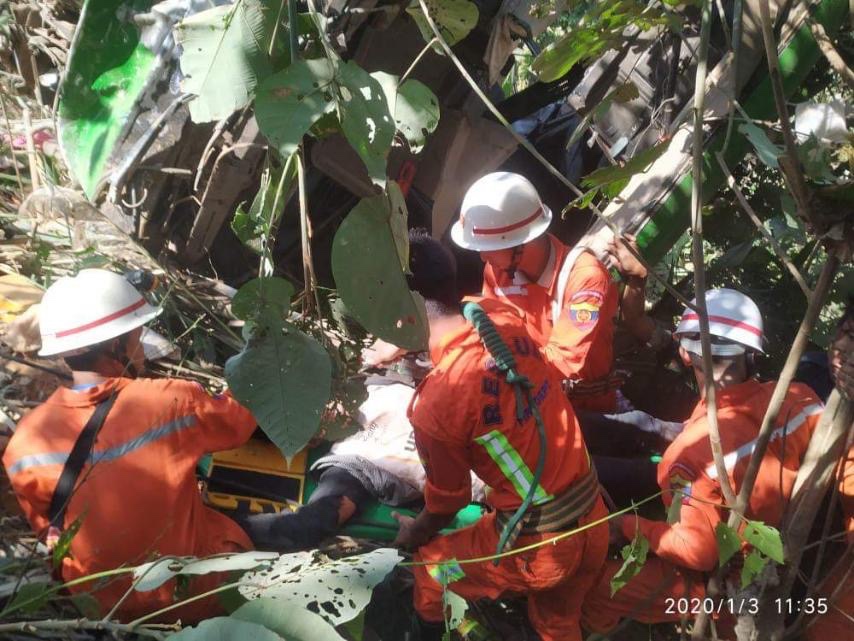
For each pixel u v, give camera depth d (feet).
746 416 9.84
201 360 12.26
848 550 9.54
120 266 12.59
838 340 8.70
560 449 9.64
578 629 10.66
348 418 10.19
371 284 7.30
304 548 10.55
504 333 9.71
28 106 15.37
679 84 14.39
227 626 6.22
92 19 8.21
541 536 9.68
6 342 11.35
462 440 9.46
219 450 9.55
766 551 7.88
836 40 14.23
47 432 9.00
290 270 15.46
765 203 15.25
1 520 9.93
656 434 12.49
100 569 8.96
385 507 11.12
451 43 8.25
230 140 11.80
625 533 10.31
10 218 13.44
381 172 6.77
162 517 9.08
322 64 6.70
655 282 16.80
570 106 16.35
